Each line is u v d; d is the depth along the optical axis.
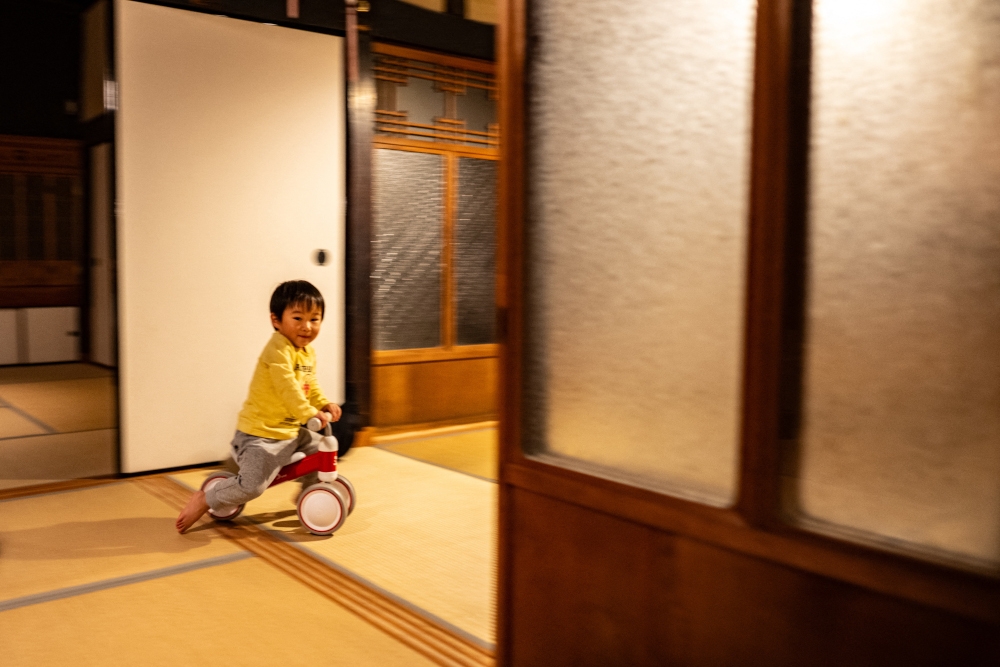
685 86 1.46
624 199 1.56
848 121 1.24
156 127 3.77
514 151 1.70
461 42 4.76
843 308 1.26
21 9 7.42
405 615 2.32
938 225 1.16
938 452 1.17
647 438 1.55
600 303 1.62
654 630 1.50
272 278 4.14
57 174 7.70
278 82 4.09
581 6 1.61
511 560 1.77
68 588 2.48
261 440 3.07
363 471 3.98
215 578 2.59
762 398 1.31
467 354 5.07
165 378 3.89
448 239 4.93
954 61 1.13
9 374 7.04
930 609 1.13
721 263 1.42
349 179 4.33
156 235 3.81
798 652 1.29
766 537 1.31
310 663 2.02
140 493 3.57
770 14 1.28
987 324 1.12
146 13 3.71
